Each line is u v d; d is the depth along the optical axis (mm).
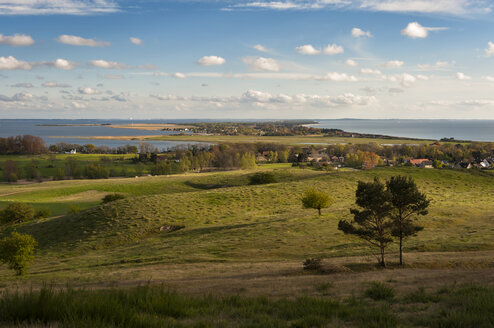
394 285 16016
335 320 8555
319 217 46312
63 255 40438
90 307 6977
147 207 57438
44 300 7004
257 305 10141
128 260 32469
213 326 7297
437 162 175750
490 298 10562
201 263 28688
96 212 55875
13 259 28875
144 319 6773
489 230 34500
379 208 23938
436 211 46281
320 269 22453
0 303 6918
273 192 68500
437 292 13328
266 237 37250
